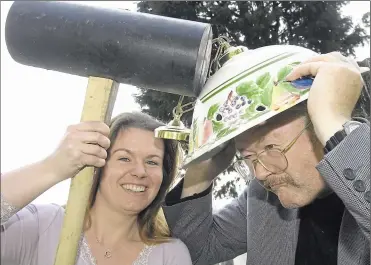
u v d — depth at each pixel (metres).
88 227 1.99
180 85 1.50
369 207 1.20
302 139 1.53
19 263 1.82
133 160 1.98
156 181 2.01
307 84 1.39
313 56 1.42
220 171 2.10
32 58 1.58
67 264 1.58
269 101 1.39
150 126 2.04
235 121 1.40
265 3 7.24
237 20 7.08
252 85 1.43
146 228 2.08
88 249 1.93
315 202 1.81
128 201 1.96
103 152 1.56
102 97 1.57
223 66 1.56
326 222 1.80
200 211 2.11
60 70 1.60
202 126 1.47
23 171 1.53
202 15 7.03
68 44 1.51
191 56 1.45
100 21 1.50
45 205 1.99
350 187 1.22
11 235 1.78
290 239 1.89
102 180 1.98
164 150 2.10
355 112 1.51
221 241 2.20
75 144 1.52
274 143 1.54
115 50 1.49
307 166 1.54
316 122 1.29
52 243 1.86
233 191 4.13
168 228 2.16
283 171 1.56
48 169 1.52
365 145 1.22
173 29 1.47
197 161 1.97
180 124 1.72
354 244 1.59
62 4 1.55
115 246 2.00
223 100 1.45
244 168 2.05
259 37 7.24
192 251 2.18
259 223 1.99
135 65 1.49
